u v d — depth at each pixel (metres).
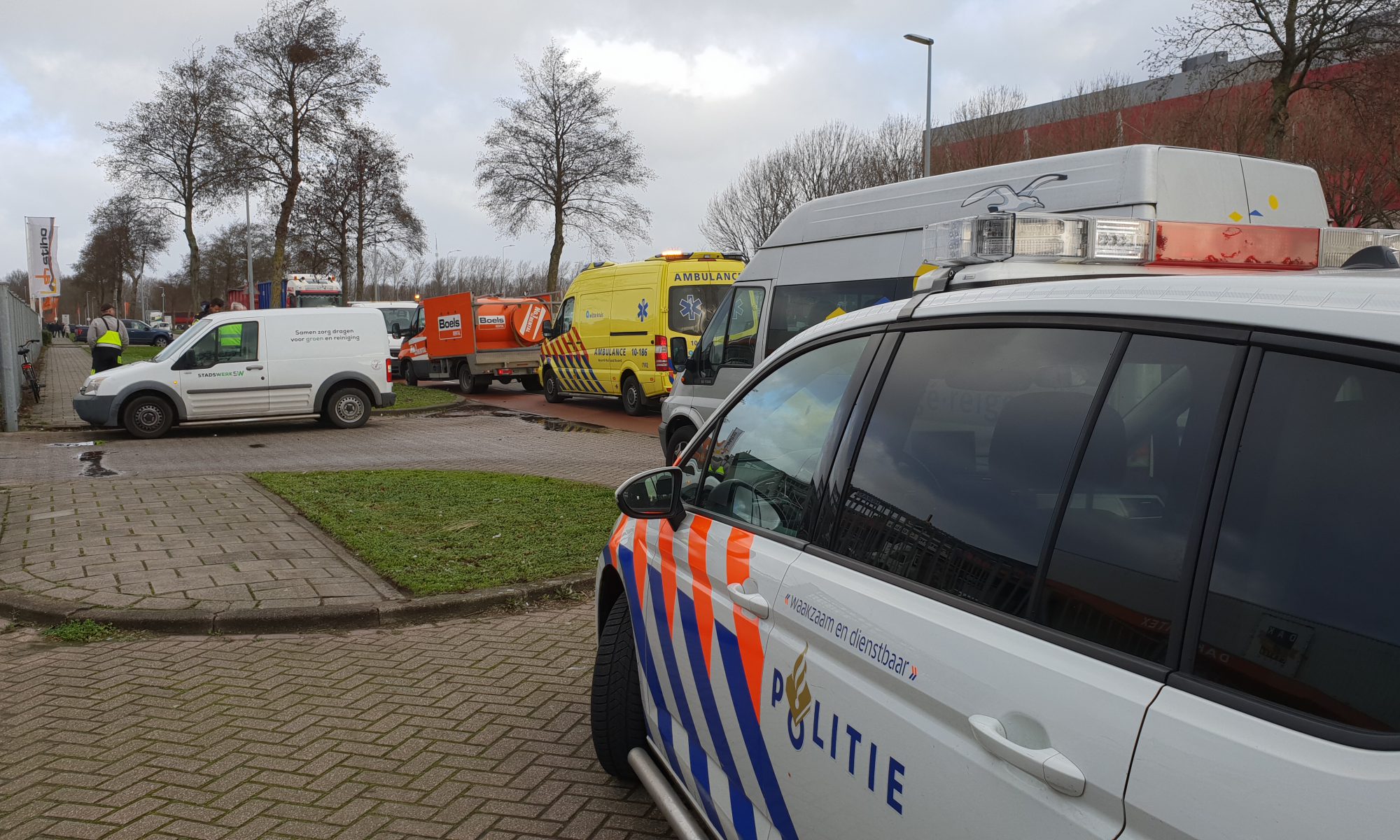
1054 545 1.69
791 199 41.19
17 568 6.79
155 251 62.50
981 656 1.70
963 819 1.66
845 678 2.07
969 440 2.00
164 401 15.41
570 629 5.79
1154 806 1.33
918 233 7.82
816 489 2.46
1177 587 1.45
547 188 41.28
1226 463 1.44
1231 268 2.59
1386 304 1.31
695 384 10.58
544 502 9.41
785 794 2.32
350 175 37.31
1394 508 1.24
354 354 16.66
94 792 3.72
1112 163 6.31
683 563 3.02
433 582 6.40
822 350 2.72
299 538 7.73
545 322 24.89
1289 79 21.14
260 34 32.97
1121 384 1.66
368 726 4.34
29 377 21.08
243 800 3.66
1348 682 1.22
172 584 6.33
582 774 3.88
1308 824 1.16
